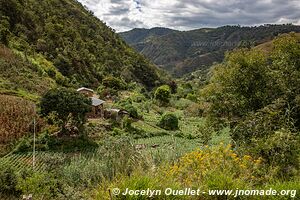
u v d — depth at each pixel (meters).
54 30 107.81
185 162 6.35
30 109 45.59
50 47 97.50
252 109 23.95
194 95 94.56
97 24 151.75
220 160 6.12
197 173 5.73
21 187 11.38
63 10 134.62
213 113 27.03
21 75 64.62
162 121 56.84
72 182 14.02
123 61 132.62
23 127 41.41
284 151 7.23
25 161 32.31
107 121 52.50
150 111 72.38
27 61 74.94
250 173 6.12
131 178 4.91
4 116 42.19
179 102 87.50
